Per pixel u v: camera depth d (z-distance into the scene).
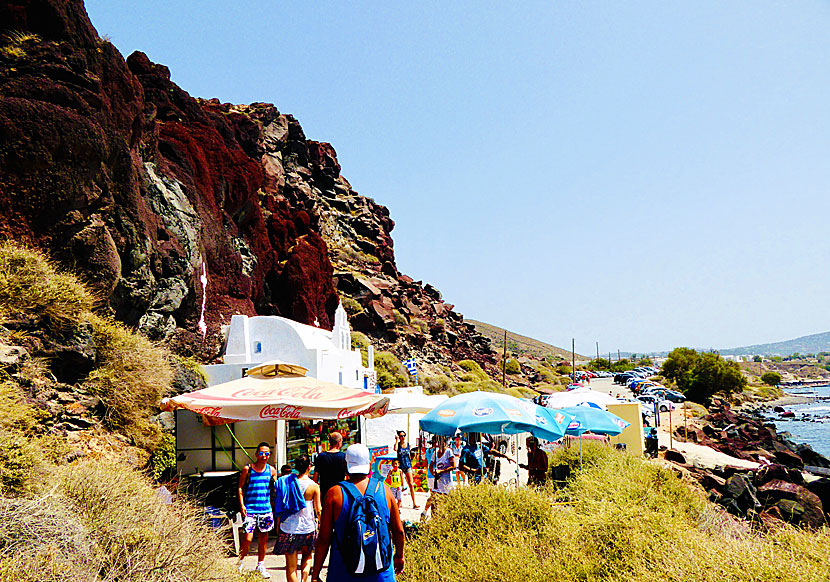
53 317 11.28
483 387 51.19
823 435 55.56
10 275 11.09
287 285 32.75
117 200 15.82
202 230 22.20
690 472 21.27
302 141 73.12
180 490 9.52
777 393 122.38
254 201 30.17
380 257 70.25
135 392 12.12
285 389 9.89
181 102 28.69
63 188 13.35
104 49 16.23
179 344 18.09
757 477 18.61
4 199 12.56
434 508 9.00
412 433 18.89
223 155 27.61
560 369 95.44
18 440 6.54
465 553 6.85
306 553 7.09
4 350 9.80
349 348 22.30
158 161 21.69
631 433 20.92
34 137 12.85
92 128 14.04
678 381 77.44
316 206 65.31
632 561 6.22
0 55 13.56
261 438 10.82
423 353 54.06
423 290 77.19
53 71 14.08
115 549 5.52
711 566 5.42
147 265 16.66
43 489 6.05
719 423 49.12
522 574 6.23
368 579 4.57
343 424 14.03
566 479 12.47
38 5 14.41
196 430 10.91
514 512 8.00
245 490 7.73
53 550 4.96
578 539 7.16
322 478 4.98
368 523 4.63
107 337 12.22
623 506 7.63
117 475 6.93
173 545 5.90
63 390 10.76
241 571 6.73
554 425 12.45
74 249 13.62
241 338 16.92
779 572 5.07
